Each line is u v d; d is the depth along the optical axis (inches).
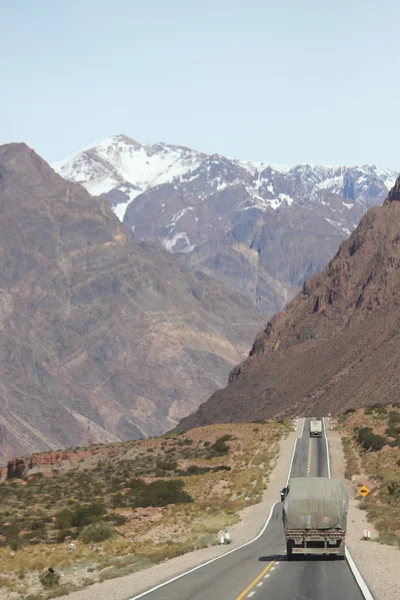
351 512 3287.4
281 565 1766.7
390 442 5103.3
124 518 3371.1
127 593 1421.0
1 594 1628.9
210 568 1738.4
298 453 5275.6
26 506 4328.3
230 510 3435.0
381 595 1341.0
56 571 1952.5
